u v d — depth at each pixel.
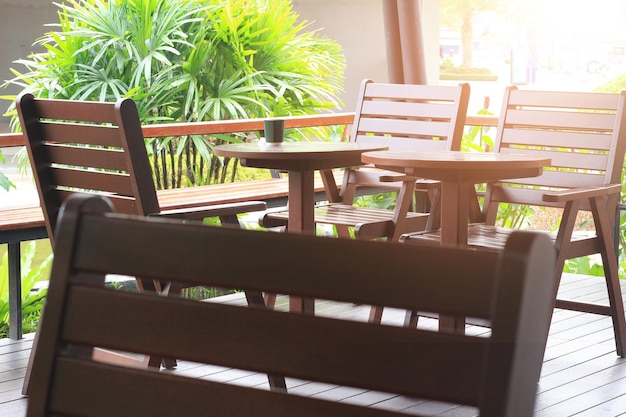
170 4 7.40
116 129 3.06
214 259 0.98
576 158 4.02
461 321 3.54
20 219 3.79
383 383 0.89
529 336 0.82
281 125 3.81
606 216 3.75
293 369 0.93
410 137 4.86
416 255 0.88
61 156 3.27
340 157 3.56
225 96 7.19
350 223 3.82
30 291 4.90
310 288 0.93
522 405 0.83
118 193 3.15
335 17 11.97
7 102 17.06
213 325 0.97
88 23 7.54
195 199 4.42
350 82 12.02
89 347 1.04
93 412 1.00
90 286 1.03
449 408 3.22
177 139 6.83
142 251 1.01
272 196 4.67
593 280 5.31
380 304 0.90
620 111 3.90
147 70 7.05
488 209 4.22
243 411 0.94
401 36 5.93
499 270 0.82
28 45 16.80
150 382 0.98
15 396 3.31
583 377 3.56
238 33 7.47
